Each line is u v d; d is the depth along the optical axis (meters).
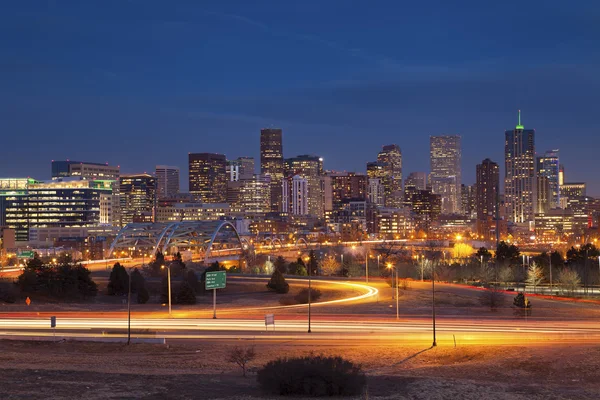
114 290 158.75
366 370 68.50
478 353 77.12
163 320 105.38
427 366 71.00
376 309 119.81
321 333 90.88
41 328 96.06
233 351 69.88
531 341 85.69
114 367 68.19
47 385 54.31
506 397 54.03
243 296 154.12
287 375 53.72
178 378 60.06
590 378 64.12
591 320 105.38
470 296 140.62
